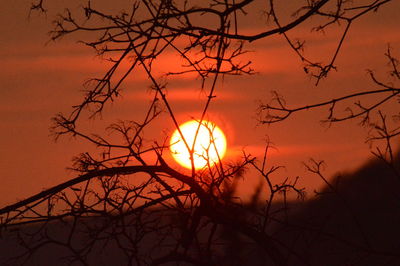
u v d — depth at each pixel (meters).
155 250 29.06
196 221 27.89
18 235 26.67
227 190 28.05
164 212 27.66
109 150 28.34
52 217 26.97
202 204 27.89
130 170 27.97
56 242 26.80
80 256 26.64
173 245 27.52
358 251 28.41
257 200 28.05
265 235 27.80
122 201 27.23
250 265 27.75
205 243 27.91
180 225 27.62
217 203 28.06
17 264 27.33
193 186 27.98
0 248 27.45
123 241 30.17
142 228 26.94
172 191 28.25
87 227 26.75
